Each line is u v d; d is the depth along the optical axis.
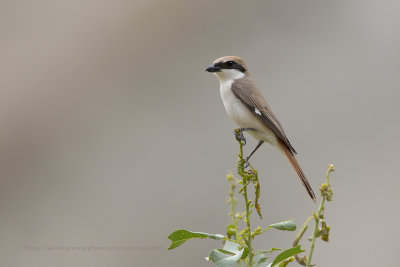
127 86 13.47
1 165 12.68
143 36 13.86
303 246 10.60
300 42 13.41
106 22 13.96
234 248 4.87
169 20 13.99
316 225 4.45
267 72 13.05
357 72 12.79
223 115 12.66
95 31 13.90
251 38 13.64
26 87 13.29
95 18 13.99
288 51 13.30
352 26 13.41
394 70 12.68
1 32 13.71
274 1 13.93
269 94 12.66
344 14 13.59
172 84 13.45
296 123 12.23
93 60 13.64
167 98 13.30
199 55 13.70
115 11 14.03
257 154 11.60
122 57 13.73
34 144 12.86
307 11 13.73
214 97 13.05
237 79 9.05
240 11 14.01
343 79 12.74
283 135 8.67
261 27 13.77
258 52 13.38
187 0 14.23
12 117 13.05
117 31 13.88
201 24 13.91
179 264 10.85
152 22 13.99
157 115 13.05
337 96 12.55
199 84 13.36
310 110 12.41
